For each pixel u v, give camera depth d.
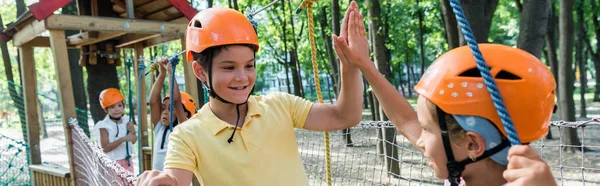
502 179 1.11
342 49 1.75
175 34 5.63
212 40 1.78
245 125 1.88
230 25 1.81
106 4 6.32
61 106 4.93
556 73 13.68
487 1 7.29
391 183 6.69
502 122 1.02
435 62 1.22
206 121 1.89
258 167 1.84
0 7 18.30
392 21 18.14
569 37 8.93
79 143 4.62
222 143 1.84
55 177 5.77
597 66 23.62
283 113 2.03
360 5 13.81
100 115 7.87
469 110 1.08
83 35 6.09
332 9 9.27
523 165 0.96
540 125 1.10
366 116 18.39
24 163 7.19
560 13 9.01
